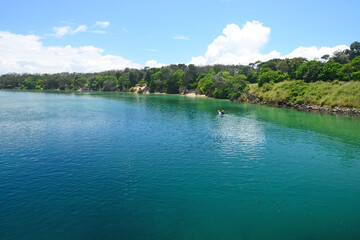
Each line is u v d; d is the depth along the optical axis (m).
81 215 16.19
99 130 43.91
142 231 14.58
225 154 30.16
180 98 141.12
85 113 68.25
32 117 59.62
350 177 23.58
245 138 38.47
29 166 25.39
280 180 22.59
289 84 92.88
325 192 20.30
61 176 22.80
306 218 16.31
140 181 21.80
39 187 20.39
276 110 77.31
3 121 53.34
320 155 30.20
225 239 13.95
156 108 83.25
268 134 41.47
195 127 47.34
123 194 19.27
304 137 39.25
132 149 31.83
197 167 25.59
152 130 44.12
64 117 59.91
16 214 16.25
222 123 52.09
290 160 28.25
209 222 15.62
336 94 74.06
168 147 32.94
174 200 18.44
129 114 66.44
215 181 22.06
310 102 80.25
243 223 15.59
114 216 16.14
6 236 13.94
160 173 23.78
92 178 22.41
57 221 15.51
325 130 44.81
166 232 14.52
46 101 113.62
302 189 20.78
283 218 16.25
